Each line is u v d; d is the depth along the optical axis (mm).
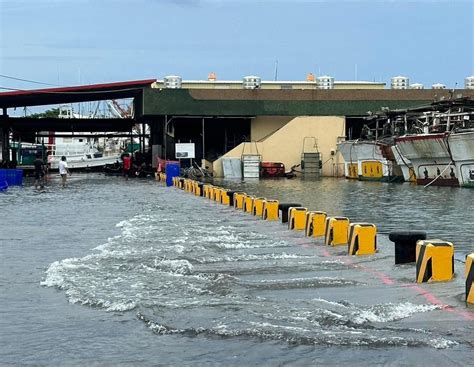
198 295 8406
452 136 34344
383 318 7094
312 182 44469
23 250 12742
